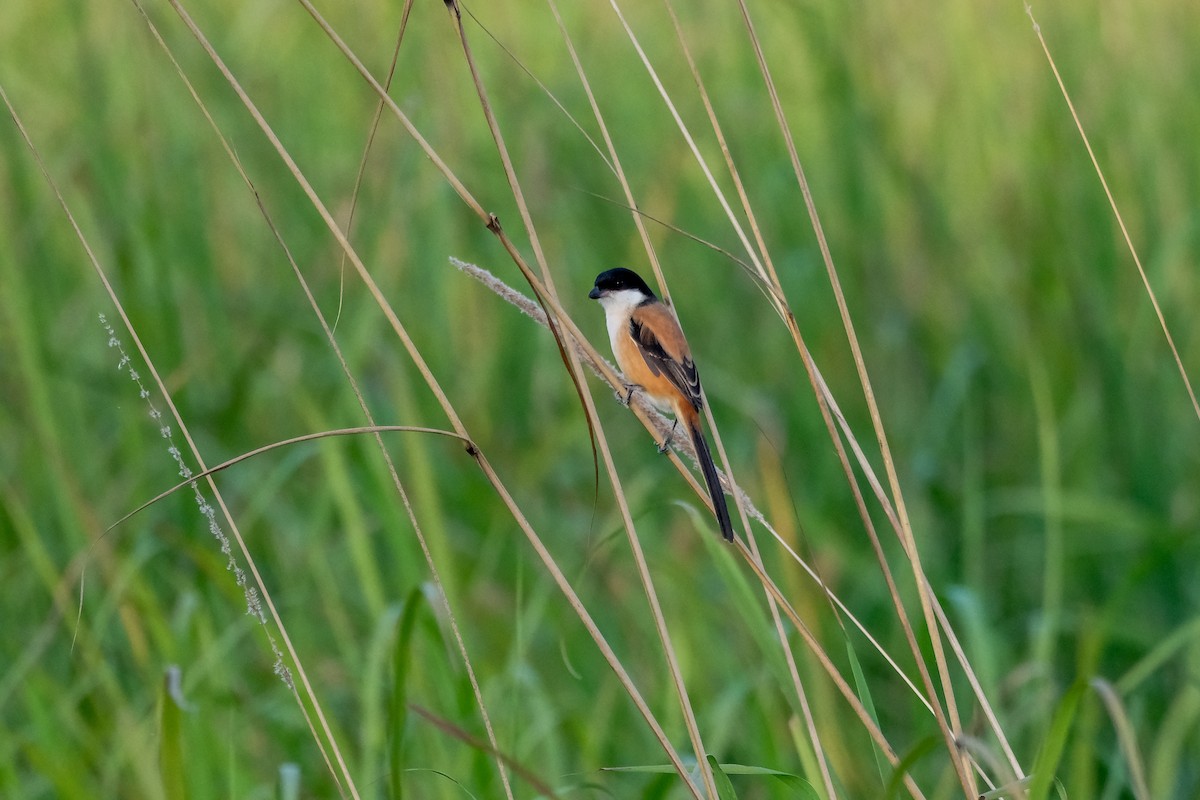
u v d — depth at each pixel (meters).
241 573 5.78
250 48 14.31
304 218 12.97
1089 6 14.49
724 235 13.32
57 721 7.92
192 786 7.01
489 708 7.83
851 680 9.10
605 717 8.00
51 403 10.72
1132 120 13.61
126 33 13.21
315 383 11.71
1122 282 12.41
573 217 13.00
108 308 11.55
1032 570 10.45
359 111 14.11
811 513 10.06
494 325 12.21
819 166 13.84
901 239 13.00
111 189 12.30
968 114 14.28
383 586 9.80
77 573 8.10
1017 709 8.13
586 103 14.41
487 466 5.53
